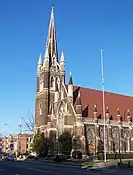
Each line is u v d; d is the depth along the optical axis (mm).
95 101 107812
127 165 57469
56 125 104375
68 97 100375
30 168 50125
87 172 42688
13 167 53188
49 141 103375
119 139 103812
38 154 105938
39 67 125125
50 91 118000
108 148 99562
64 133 95875
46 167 54656
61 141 94562
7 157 108688
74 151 90250
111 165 59531
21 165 61844
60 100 105125
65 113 99125
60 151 94812
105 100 111188
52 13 135375
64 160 79125
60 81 121125
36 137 109500
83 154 91812
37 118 119375
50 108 112125
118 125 105688
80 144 92688
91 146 96375
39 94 121375
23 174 36156
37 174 36125
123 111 112875
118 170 48156
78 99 97812
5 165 61281
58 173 38125
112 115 107750
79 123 94938
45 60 121500
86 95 107750
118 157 88188
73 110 97750
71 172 40969
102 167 55719
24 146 187375
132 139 107312
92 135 97938
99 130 99688
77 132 94312
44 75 119250
